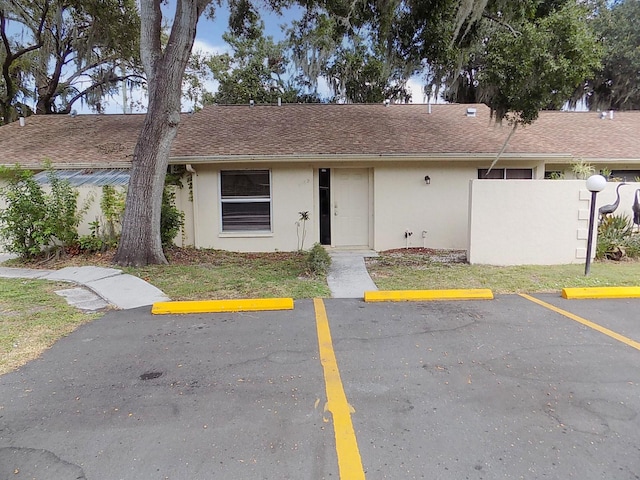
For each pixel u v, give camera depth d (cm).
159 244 849
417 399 318
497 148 1066
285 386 341
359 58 2308
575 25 782
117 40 1555
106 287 669
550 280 697
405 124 1245
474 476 231
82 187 948
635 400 314
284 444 262
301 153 1011
